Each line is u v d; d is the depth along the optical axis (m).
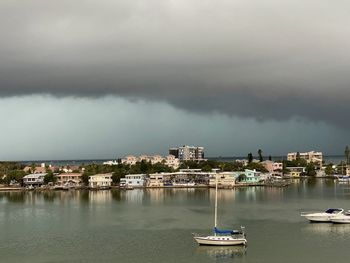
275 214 167.12
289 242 120.75
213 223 148.75
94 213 175.88
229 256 107.69
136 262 103.88
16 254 111.50
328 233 131.25
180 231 136.00
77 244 120.88
